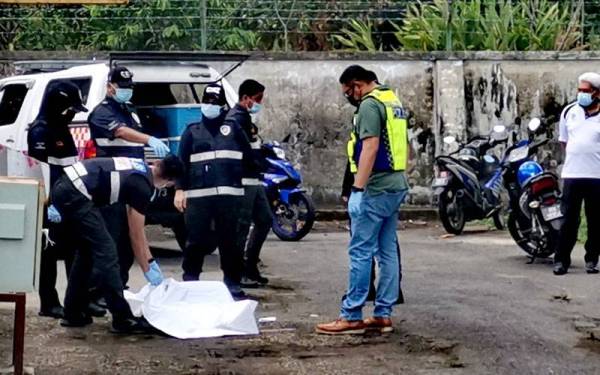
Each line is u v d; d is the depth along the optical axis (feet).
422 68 54.65
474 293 32.14
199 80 38.88
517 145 40.11
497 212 47.26
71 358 24.04
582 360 23.93
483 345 25.34
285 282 34.32
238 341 25.80
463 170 46.68
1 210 20.58
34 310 29.50
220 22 54.44
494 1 56.49
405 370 23.07
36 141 28.50
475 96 54.75
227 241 30.48
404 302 30.66
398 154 25.95
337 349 25.02
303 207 44.55
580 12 57.41
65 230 27.22
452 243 44.62
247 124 31.27
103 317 28.78
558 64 54.95
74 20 54.24
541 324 27.63
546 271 36.52
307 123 54.19
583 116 35.17
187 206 30.22
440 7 55.88
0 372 21.34
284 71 54.08
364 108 25.54
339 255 40.52
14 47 54.19
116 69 28.68
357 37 55.77
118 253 26.86
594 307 29.91
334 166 54.34
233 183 30.12
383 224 26.48
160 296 26.66
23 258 20.89
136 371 22.94
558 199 37.81
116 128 28.45
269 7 55.11
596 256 36.04
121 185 25.88
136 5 53.88
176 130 37.81
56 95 28.60
